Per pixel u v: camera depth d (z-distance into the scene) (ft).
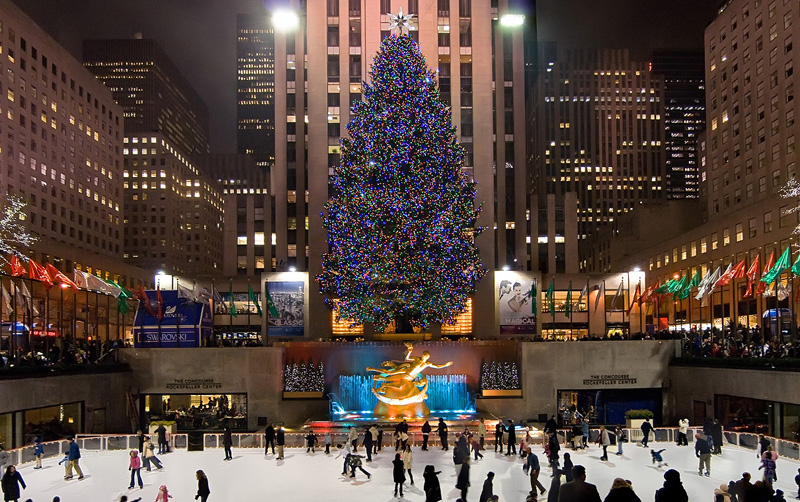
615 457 106.42
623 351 157.99
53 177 310.86
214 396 157.07
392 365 148.97
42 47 304.09
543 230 262.47
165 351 155.74
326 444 113.39
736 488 58.95
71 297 231.91
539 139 616.80
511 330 212.02
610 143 614.75
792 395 114.11
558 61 623.77
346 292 178.29
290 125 241.55
